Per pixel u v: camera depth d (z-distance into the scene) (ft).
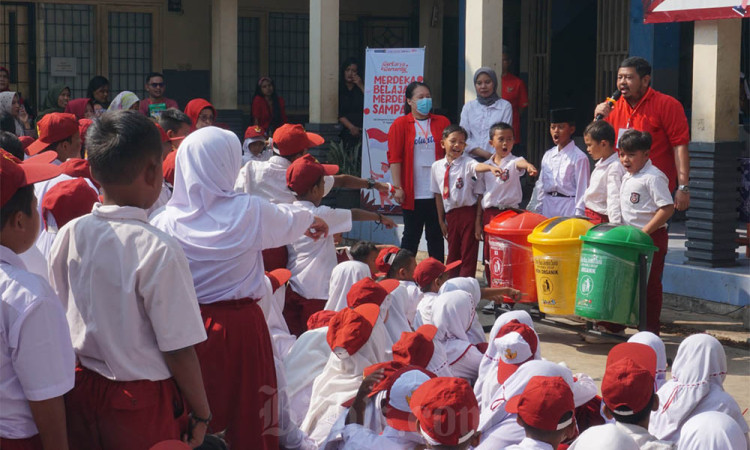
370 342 13.79
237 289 11.98
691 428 11.29
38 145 17.21
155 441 9.45
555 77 45.78
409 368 11.64
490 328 22.06
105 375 9.39
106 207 9.47
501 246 22.98
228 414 11.89
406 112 28.86
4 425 8.53
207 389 11.78
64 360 8.64
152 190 9.61
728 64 24.97
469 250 25.70
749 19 33.42
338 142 40.42
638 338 15.26
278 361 13.17
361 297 14.52
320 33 38.37
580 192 23.97
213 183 12.07
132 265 9.26
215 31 47.44
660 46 36.50
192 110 26.73
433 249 27.94
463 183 25.14
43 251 12.08
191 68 51.49
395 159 27.53
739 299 24.00
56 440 8.64
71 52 49.85
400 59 35.88
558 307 21.35
